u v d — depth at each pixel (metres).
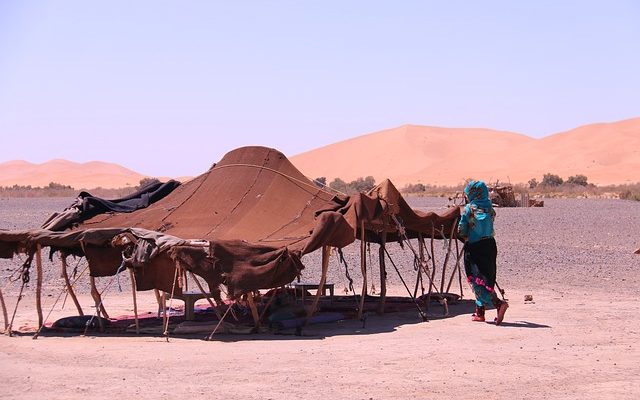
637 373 9.97
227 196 15.74
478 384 9.39
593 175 116.81
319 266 24.14
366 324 14.28
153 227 15.12
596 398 8.78
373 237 18.59
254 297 14.92
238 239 14.20
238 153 16.56
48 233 13.42
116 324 14.06
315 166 155.75
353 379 9.62
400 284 20.88
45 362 10.68
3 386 9.22
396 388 9.17
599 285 19.66
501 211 49.84
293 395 8.83
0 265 23.44
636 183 104.62
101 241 13.40
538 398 8.77
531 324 13.73
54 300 17.61
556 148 139.00
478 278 13.92
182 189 16.55
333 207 14.97
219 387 9.19
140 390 9.02
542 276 21.42
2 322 14.61
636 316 14.54
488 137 155.38
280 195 15.62
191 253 12.79
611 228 37.16
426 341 12.22
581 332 12.86
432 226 16.03
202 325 13.44
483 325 13.72
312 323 14.21
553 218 43.28
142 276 13.17
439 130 161.50
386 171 144.38
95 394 8.82
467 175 129.12
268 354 11.23
